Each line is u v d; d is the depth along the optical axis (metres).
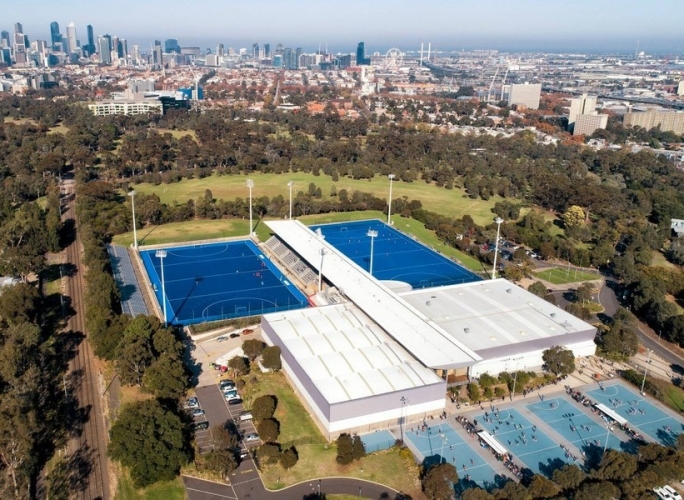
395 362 154.38
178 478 121.50
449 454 131.12
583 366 172.88
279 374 162.25
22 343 156.62
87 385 153.50
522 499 110.38
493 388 158.62
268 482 121.06
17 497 111.81
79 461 125.44
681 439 130.38
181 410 141.25
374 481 122.31
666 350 186.62
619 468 117.75
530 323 180.50
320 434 136.75
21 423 120.75
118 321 169.88
